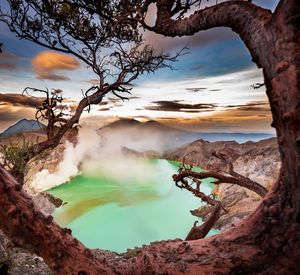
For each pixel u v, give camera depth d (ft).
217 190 87.35
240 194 77.77
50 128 27.94
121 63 32.09
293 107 3.33
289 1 3.42
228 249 4.24
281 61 3.49
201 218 88.22
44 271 18.57
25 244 4.02
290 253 3.71
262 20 4.12
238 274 4.01
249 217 4.44
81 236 81.20
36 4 23.48
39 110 27.66
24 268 18.30
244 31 4.70
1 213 3.84
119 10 14.03
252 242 4.11
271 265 3.87
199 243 4.64
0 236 18.84
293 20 3.39
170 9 9.12
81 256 4.26
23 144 21.97
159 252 4.59
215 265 4.14
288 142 3.51
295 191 3.55
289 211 3.71
